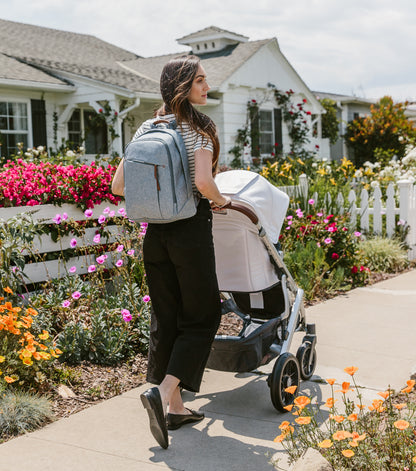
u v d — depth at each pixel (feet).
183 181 9.09
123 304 15.02
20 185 16.61
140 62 62.64
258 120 56.34
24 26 60.75
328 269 22.22
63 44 60.59
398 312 18.22
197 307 9.64
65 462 9.12
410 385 8.87
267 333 11.27
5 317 11.15
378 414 9.48
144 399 8.95
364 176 34.53
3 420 10.22
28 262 16.89
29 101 44.86
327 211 24.45
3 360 10.75
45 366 12.02
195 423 10.56
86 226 17.83
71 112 47.21
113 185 9.96
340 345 14.97
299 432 9.20
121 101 47.91
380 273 24.45
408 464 8.20
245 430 10.24
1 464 9.07
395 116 72.95
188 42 61.82
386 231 27.22
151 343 10.13
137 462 9.12
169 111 9.77
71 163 28.45
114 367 13.32
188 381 9.50
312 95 63.36
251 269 11.21
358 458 8.16
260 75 56.65
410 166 35.55
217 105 53.16
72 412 11.11
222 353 11.01
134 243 17.93
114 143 45.85
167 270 9.76
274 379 10.53
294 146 61.52
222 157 53.26
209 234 9.61
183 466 8.98
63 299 15.51
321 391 11.91
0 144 41.06
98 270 16.21
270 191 11.30
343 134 79.71
